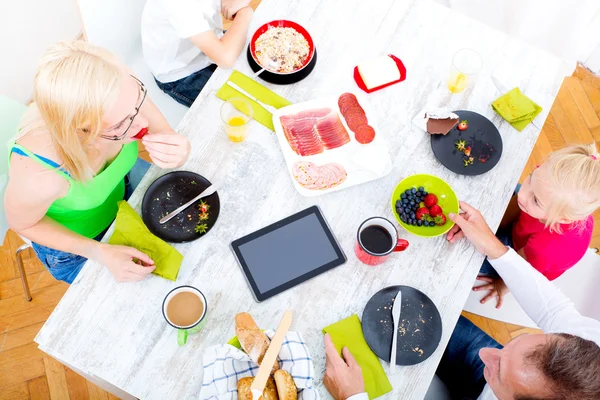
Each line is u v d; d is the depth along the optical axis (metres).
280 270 1.24
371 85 1.45
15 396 1.88
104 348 1.15
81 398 1.89
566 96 2.45
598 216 2.23
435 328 1.20
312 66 1.48
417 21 1.56
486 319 2.06
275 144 1.39
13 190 1.18
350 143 1.38
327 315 1.21
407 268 1.27
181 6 1.38
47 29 2.29
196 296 1.17
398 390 1.15
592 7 2.19
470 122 1.42
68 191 1.28
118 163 1.37
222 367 0.98
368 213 1.32
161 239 1.25
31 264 2.06
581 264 1.62
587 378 0.89
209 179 1.34
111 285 1.21
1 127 1.43
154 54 1.70
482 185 1.37
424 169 1.38
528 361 0.97
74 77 1.00
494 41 1.55
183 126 1.39
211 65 1.80
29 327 1.97
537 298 1.30
